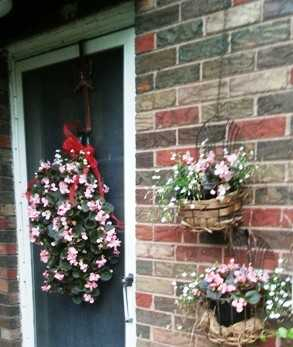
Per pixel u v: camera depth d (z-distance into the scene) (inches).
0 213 87.4
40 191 75.9
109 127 73.9
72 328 82.4
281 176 51.8
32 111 85.6
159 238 63.1
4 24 85.0
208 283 51.0
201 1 57.3
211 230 50.2
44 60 82.4
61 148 81.7
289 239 51.5
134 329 70.7
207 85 57.4
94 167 73.4
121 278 73.8
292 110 50.8
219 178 50.1
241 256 55.2
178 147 60.4
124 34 70.3
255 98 53.4
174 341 62.1
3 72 86.7
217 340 50.0
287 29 50.7
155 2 61.8
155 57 62.3
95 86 75.4
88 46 75.4
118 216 73.5
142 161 64.6
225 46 55.5
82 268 73.0
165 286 62.7
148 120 63.5
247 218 54.2
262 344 53.6
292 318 50.6
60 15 76.2
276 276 50.9
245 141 54.4
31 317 88.8
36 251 87.4
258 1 52.6
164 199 58.4
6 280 88.4
